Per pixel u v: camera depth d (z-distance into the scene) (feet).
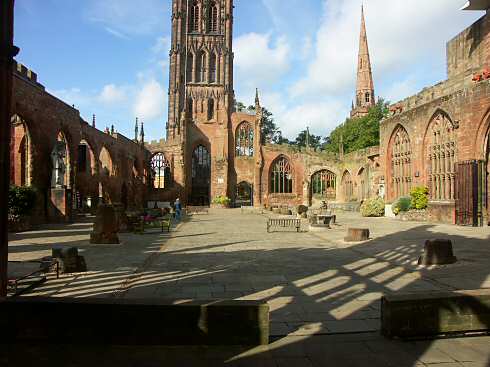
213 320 18.33
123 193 159.43
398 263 38.75
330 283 30.50
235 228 81.87
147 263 38.81
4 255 19.54
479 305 19.76
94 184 121.60
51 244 52.37
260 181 203.92
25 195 72.08
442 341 18.88
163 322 18.28
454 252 44.27
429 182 100.12
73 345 18.21
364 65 307.17
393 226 81.87
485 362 16.53
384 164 125.08
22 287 27.86
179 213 114.73
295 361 16.63
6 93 19.45
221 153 208.03
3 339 18.45
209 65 252.62
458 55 100.78
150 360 16.67
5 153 19.44
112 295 26.71
